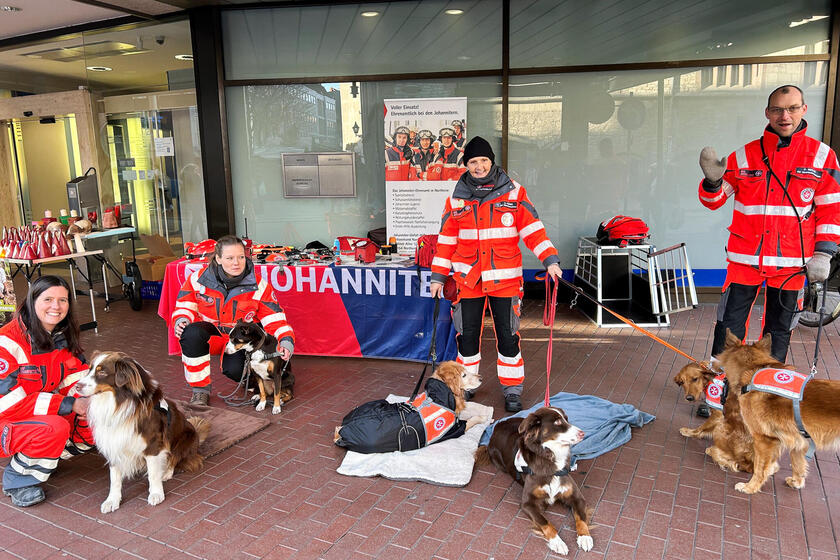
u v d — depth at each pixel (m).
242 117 7.87
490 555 2.70
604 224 7.14
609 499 3.14
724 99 7.33
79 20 8.19
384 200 7.87
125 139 8.64
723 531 2.85
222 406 4.52
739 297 3.99
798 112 3.61
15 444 3.05
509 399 4.35
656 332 6.25
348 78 7.59
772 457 3.09
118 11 7.38
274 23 7.56
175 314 4.50
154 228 8.76
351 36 7.52
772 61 7.14
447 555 2.71
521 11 7.27
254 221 8.12
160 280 8.31
